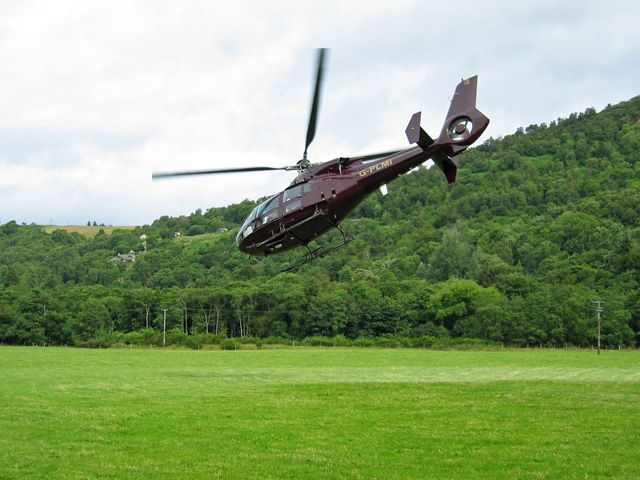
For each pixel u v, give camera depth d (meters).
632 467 21.31
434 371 53.00
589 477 20.20
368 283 127.25
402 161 29.62
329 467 21.28
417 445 24.28
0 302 114.38
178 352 88.19
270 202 31.58
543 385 40.78
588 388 39.34
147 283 173.38
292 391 38.03
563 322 103.19
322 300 116.00
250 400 34.41
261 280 152.12
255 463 21.67
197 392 37.41
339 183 30.06
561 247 156.50
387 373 50.81
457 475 20.48
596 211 172.38
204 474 20.44
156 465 21.36
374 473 20.64
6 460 21.73
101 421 28.02
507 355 80.62
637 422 28.73
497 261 145.75
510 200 189.12
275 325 117.75
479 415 30.38
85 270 192.88
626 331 102.50
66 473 20.39
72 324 109.81
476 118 29.02
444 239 154.00
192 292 123.00
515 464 21.69
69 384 40.88
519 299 108.88
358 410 31.59
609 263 129.12
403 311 115.50
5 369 53.72
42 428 26.45
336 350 96.50
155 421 28.16
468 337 108.50
